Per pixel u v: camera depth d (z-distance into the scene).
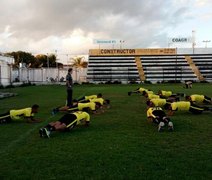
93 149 8.83
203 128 11.85
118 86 50.03
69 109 16.00
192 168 7.09
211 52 82.88
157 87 44.38
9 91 38.53
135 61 81.12
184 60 80.00
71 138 10.32
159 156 8.05
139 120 14.02
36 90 40.41
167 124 11.61
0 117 13.55
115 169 7.10
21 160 7.98
